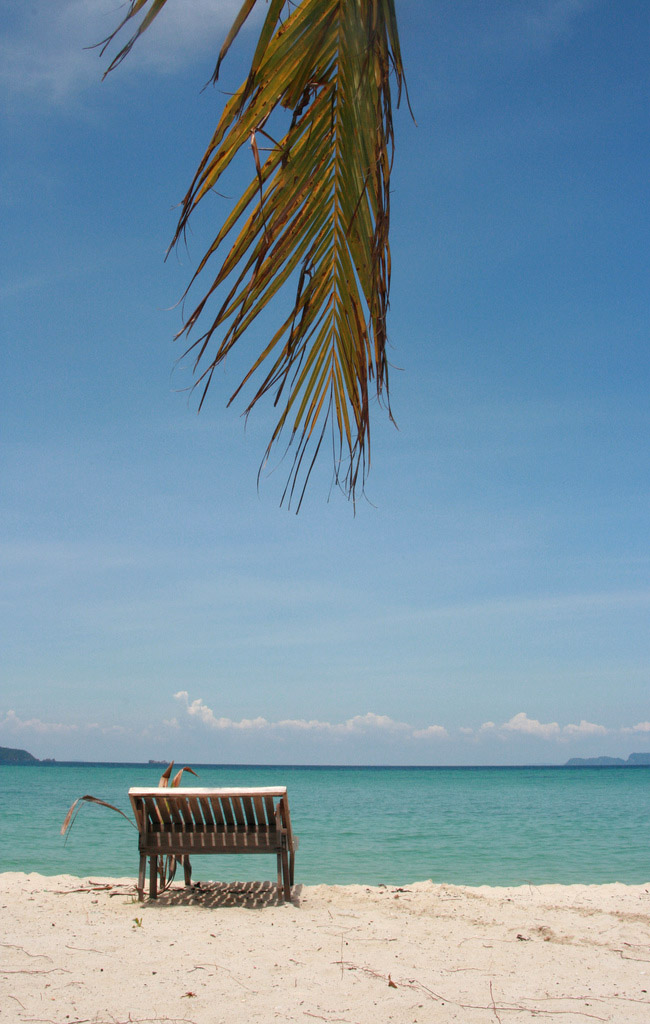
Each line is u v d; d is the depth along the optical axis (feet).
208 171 4.22
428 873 34.76
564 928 17.72
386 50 4.43
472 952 15.03
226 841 19.88
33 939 15.17
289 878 21.17
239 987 12.16
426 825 63.26
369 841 49.24
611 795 134.31
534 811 84.79
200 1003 11.27
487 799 118.73
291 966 13.50
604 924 18.42
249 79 4.17
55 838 45.85
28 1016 10.54
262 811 19.77
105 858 36.81
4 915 17.90
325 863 37.22
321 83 4.56
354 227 4.65
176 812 19.94
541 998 11.87
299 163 4.60
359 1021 10.64
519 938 16.61
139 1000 11.39
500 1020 10.75
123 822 58.70
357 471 5.25
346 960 14.03
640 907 21.39
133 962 13.52
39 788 140.56
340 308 5.15
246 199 4.44
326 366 5.49
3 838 45.70
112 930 16.16
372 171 4.52
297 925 17.10
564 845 47.39
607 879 33.78
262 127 4.27
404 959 14.28
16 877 24.98
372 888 24.43
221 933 16.08
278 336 4.94
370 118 4.47
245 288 4.54
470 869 36.50
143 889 19.84
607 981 13.04
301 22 4.27
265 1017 10.73
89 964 13.32
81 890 22.02
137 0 3.75
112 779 213.46
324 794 140.36
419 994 11.97
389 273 4.72
